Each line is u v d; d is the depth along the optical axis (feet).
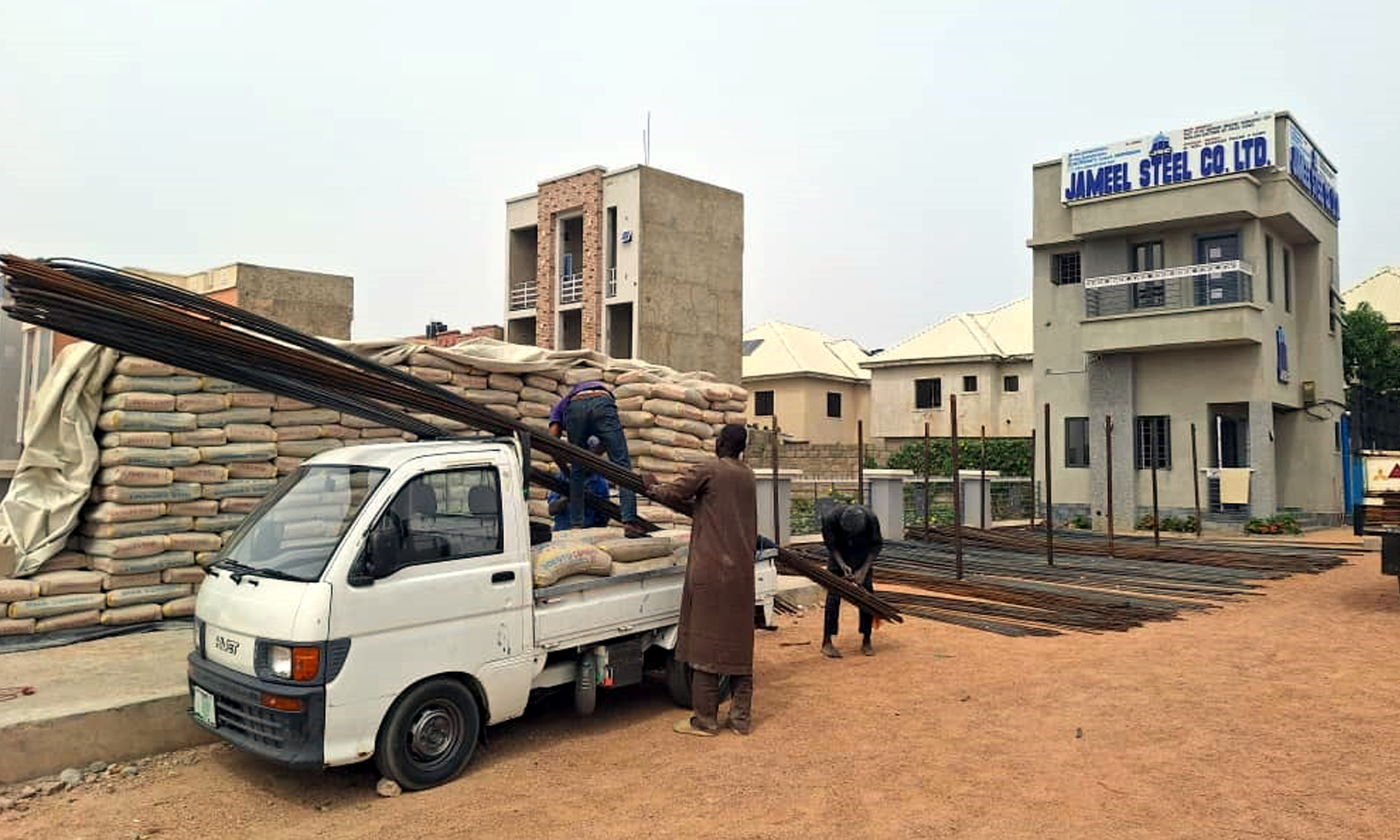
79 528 25.80
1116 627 32.65
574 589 19.67
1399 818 15.14
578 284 113.70
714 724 20.15
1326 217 86.43
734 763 18.28
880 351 157.89
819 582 26.45
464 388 30.81
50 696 18.67
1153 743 19.30
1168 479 78.69
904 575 45.24
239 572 17.39
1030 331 127.85
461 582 17.56
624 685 21.93
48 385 25.16
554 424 26.14
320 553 16.62
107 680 19.98
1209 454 76.79
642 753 18.95
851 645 30.14
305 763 15.34
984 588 40.47
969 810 15.71
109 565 24.50
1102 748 19.02
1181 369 78.33
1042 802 16.07
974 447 111.14
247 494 26.73
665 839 14.56
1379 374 100.89
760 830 14.90
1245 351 75.20
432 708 17.20
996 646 29.73
